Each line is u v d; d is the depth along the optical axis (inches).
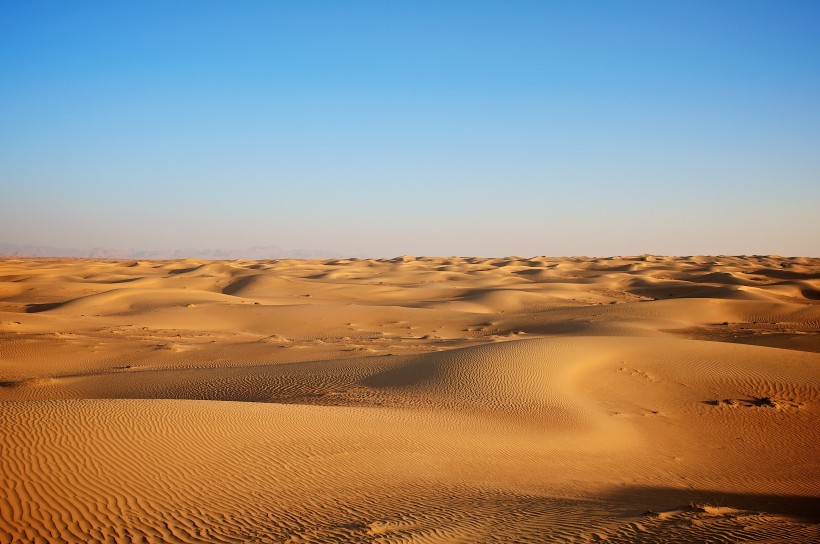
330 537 441.7
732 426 1015.6
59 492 476.1
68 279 4308.6
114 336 1836.9
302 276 4800.7
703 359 1334.9
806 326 2319.1
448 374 1128.8
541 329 2209.6
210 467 566.9
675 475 756.6
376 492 558.6
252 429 682.8
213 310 2415.1
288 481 564.1
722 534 424.2
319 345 1749.5
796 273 5132.9
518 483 629.9
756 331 2108.8
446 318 2434.8
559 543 422.0
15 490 467.8
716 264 6353.3
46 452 529.7
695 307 2551.7
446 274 4938.5
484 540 432.5
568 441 827.4
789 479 784.9
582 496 592.4
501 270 5531.5
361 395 1043.9
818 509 614.2
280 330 2190.0
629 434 921.5
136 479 518.6
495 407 959.0
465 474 643.5
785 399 1155.9
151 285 3759.8
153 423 638.5
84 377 1267.2
